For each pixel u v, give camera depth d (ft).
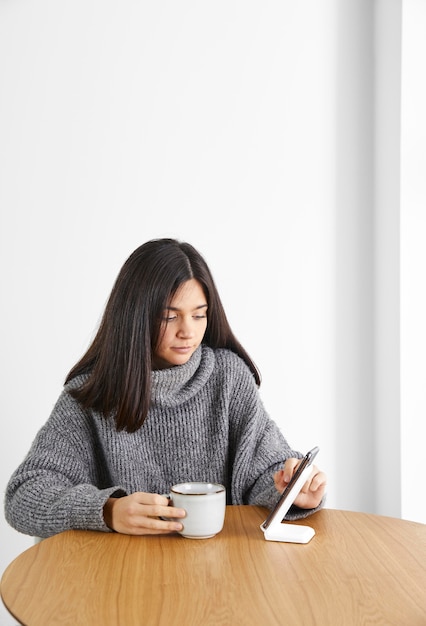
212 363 4.89
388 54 7.90
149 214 7.90
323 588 3.05
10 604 2.90
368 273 8.28
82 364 4.85
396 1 7.72
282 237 8.11
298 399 8.14
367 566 3.31
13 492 4.31
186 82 7.98
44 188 7.74
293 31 8.16
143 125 7.90
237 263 8.03
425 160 7.72
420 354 7.70
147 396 4.46
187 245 4.69
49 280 7.73
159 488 4.75
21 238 7.70
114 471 4.62
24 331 7.70
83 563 3.36
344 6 8.23
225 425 4.87
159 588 3.06
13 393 7.66
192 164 7.97
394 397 7.79
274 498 4.21
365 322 8.29
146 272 4.43
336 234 8.21
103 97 7.84
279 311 8.11
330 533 3.81
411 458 7.68
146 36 7.92
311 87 8.18
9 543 7.63
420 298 7.70
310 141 8.18
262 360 8.07
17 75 7.70
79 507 3.86
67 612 2.82
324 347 8.20
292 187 8.14
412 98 7.65
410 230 7.68
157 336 4.46
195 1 8.00
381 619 2.74
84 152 7.80
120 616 2.78
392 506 7.85
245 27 8.08
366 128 8.27
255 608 2.85
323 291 8.19
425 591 3.02
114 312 4.50
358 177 8.26
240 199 8.05
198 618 2.76
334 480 8.23
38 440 4.58
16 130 7.70
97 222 7.82
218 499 3.72
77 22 7.81
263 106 8.09
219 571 3.26
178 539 3.72
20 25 7.72
